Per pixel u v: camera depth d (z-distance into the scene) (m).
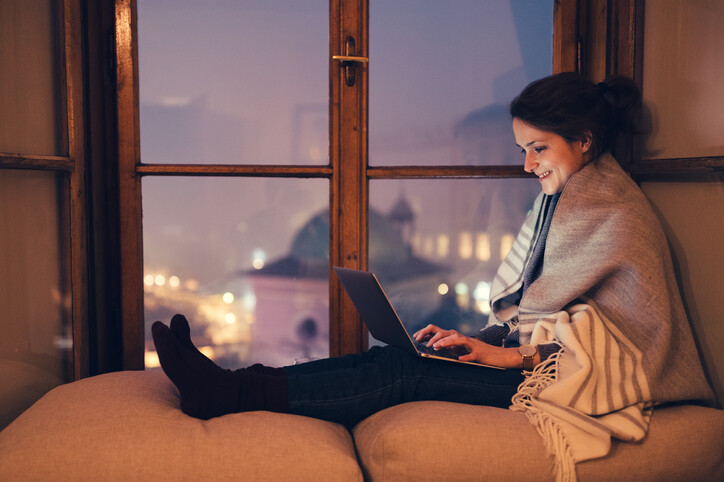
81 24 1.75
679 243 1.67
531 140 1.58
